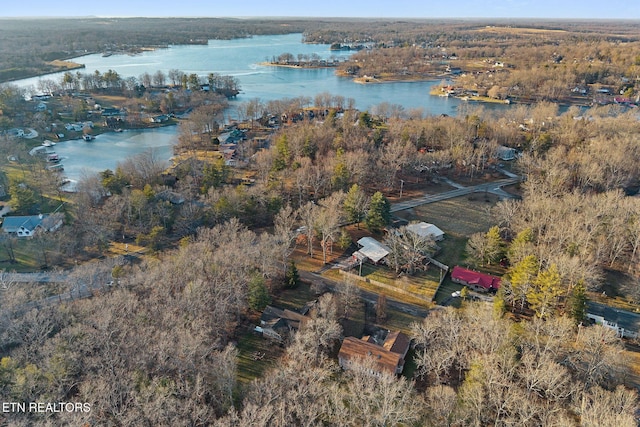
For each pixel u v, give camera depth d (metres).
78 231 124.38
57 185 149.12
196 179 156.75
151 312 78.94
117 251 119.06
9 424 54.16
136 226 129.38
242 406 63.84
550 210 111.81
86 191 139.00
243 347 83.44
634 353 80.00
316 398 64.00
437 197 148.50
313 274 108.06
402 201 145.38
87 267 98.75
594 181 139.62
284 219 120.88
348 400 65.50
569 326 75.75
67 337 71.50
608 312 90.56
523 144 184.12
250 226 130.25
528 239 103.69
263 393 62.94
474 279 101.31
